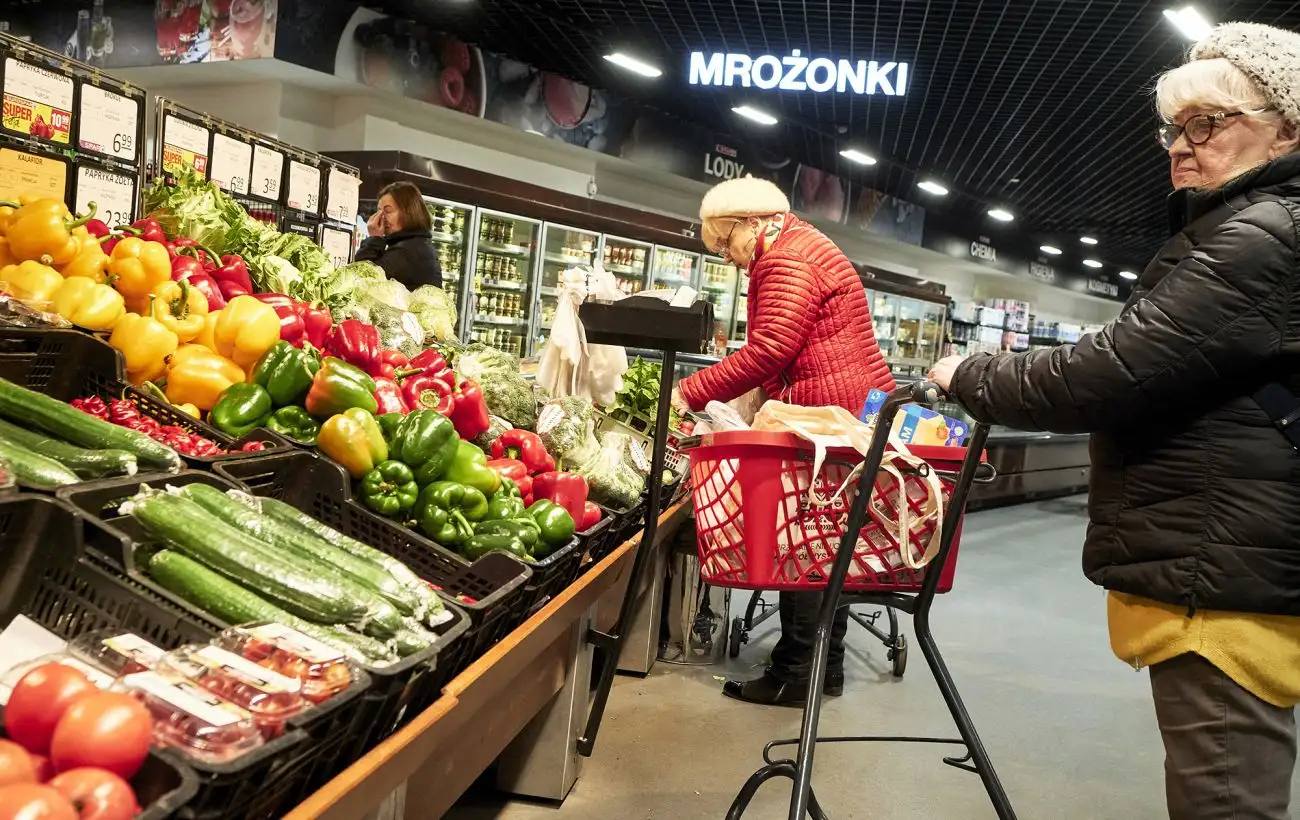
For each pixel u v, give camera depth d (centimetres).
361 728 125
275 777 106
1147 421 165
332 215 437
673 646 434
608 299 270
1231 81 160
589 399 341
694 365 697
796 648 367
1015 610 557
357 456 196
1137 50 786
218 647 116
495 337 817
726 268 1084
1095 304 2695
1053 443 1086
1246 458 157
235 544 137
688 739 329
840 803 288
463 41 880
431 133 887
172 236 291
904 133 1144
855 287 346
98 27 842
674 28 817
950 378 180
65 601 124
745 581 207
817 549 204
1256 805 161
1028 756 339
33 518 125
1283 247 151
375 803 131
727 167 1202
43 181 268
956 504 188
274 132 798
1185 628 163
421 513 202
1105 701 407
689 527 414
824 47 839
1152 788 320
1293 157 155
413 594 151
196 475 159
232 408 207
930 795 300
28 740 91
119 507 141
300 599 135
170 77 816
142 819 84
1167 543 163
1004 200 1566
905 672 424
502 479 223
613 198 1150
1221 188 161
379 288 353
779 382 356
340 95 828
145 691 101
